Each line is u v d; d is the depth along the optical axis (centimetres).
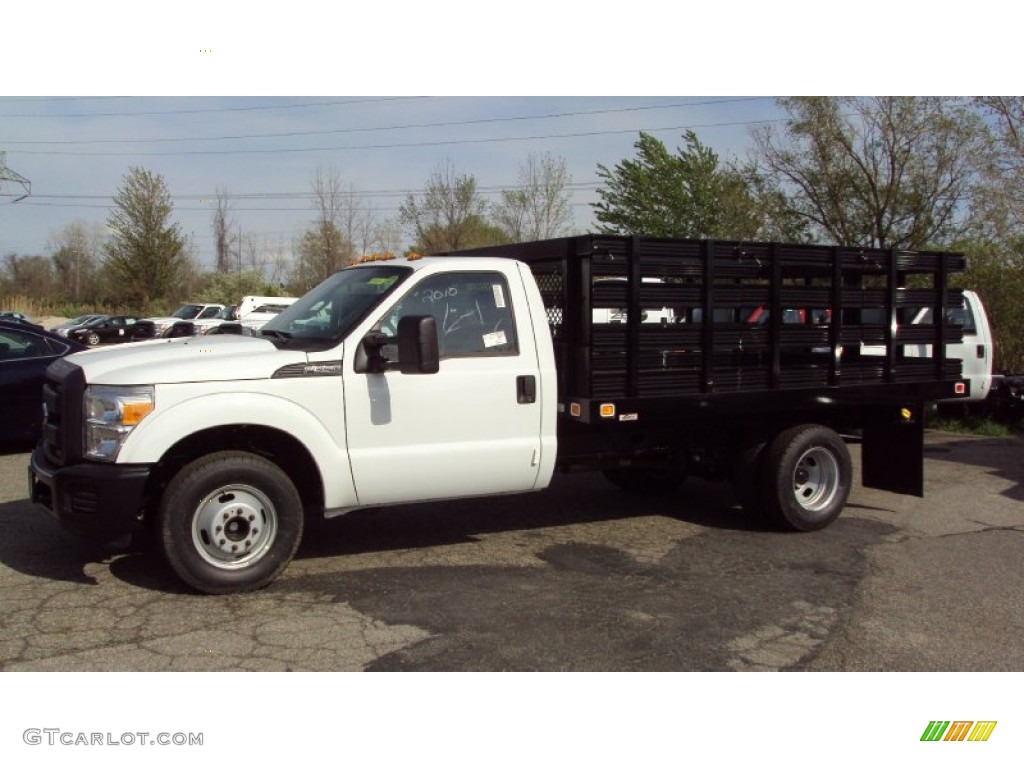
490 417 586
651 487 840
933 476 965
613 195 3403
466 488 586
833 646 472
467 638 471
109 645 451
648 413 627
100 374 509
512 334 598
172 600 514
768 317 673
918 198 2453
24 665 427
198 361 515
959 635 490
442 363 573
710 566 611
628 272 613
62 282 7250
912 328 744
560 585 562
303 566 590
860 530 720
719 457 735
